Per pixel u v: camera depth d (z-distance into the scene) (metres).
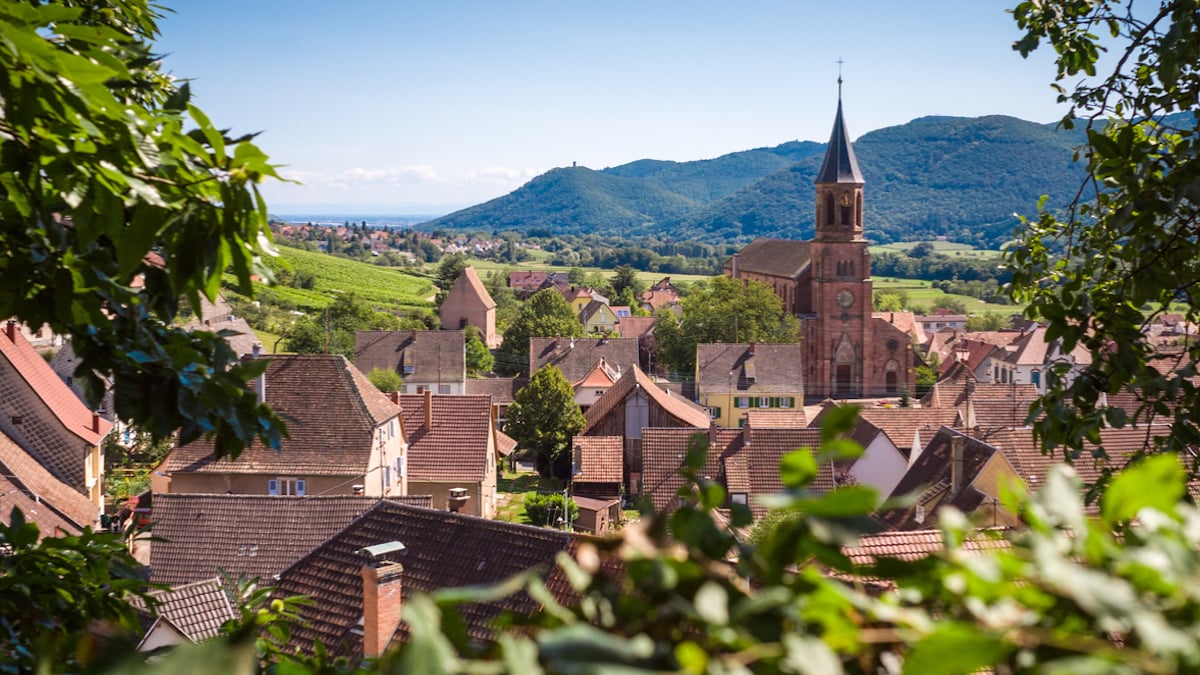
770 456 39.97
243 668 1.17
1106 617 1.22
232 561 24.78
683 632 1.46
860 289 92.38
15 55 2.84
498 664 1.22
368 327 98.81
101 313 4.08
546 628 1.51
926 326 157.00
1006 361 90.50
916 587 1.43
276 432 4.29
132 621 5.30
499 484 57.62
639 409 54.78
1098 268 7.20
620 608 1.49
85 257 3.96
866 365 93.06
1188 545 1.39
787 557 1.52
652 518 1.62
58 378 35.41
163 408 4.00
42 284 4.10
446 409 44.09
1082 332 6.11
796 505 1.39
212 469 35.44
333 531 25.28
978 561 1.33
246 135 3.20
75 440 31.95
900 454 41.94
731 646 1.33
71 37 2.95
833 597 1.35
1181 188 5.46
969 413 38.28
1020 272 7.77
